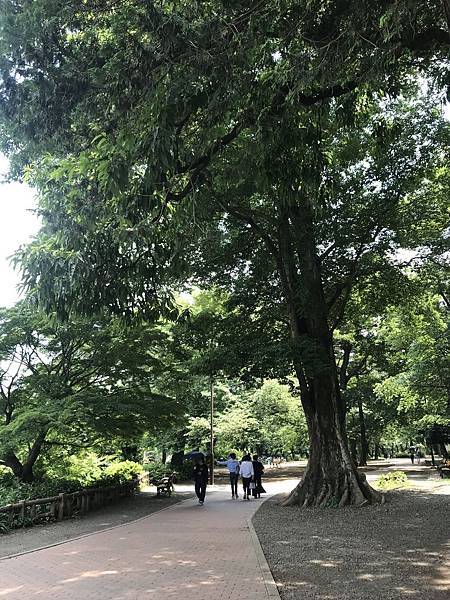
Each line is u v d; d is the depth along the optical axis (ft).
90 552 31.99
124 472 79.56
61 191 26.96
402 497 55.31
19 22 29.30
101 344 57.16
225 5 24.21
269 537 35.78
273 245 58.29
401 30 23.29
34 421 49.93
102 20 28.96
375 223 54.54
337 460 52.95
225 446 123.65
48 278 25.53
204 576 24.59
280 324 63.52
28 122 31.68
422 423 105.50
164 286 37.83
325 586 22.35
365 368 115.96
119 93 25.07
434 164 56.39
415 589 21.40
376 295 65.67
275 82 23.63
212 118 25.04
